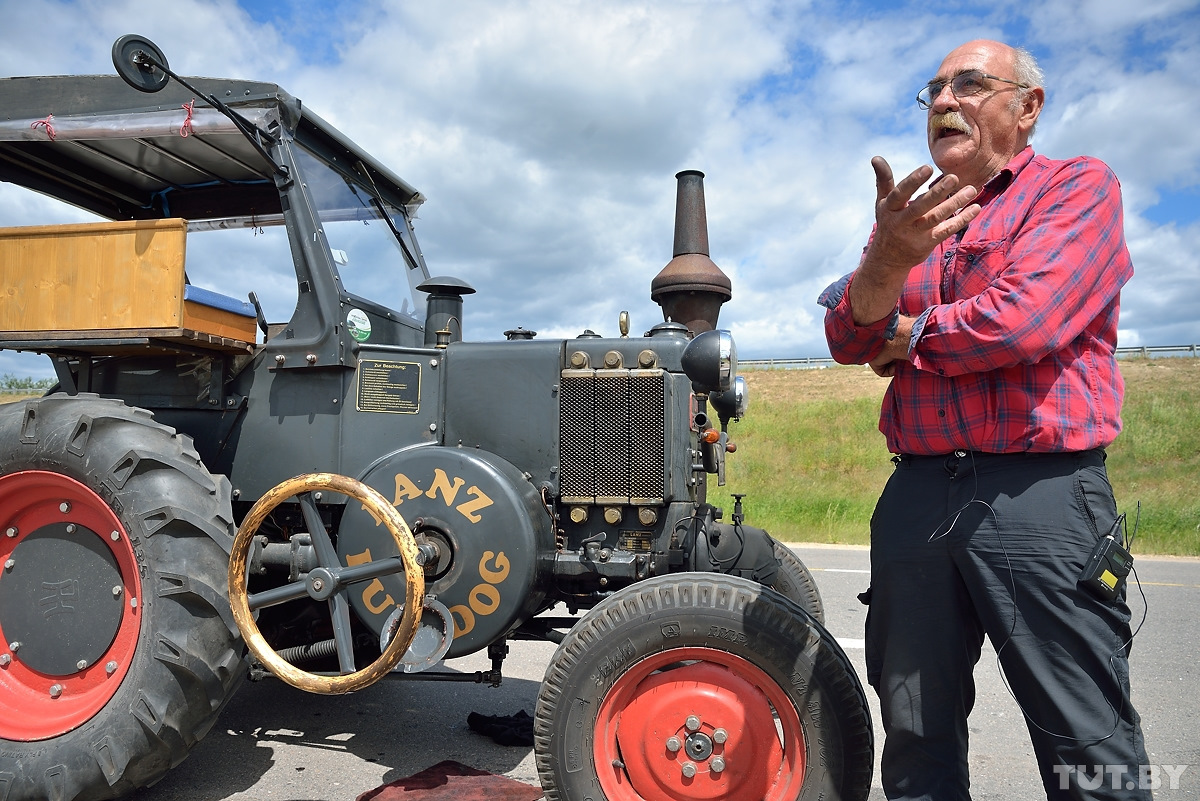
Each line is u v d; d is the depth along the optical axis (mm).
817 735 2049
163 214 4066
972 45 1942
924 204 1547
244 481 2949
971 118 1880
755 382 25672
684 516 2801
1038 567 1668
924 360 1758
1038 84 1896
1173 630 5141
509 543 2537
